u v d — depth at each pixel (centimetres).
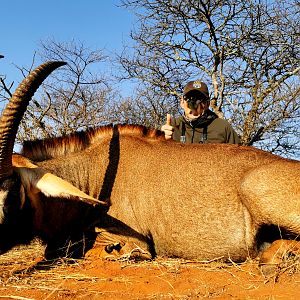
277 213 402
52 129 854
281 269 380
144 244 451
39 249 530
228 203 426
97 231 462
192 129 598
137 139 486
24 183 411
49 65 401
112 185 468
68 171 474
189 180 442
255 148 456
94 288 362
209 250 431
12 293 357
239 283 365
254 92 1068
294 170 411
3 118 393
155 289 356
